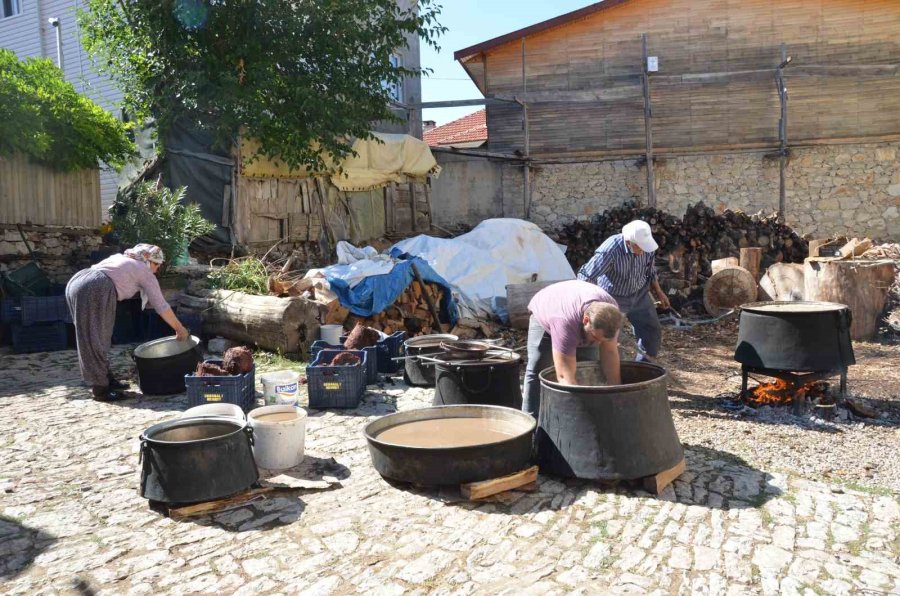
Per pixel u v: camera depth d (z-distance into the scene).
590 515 3.72
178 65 11.16
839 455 4.72
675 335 9.82
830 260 9.42
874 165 16.05
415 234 15.06
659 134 16.55
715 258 11.95
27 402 6.19
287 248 12.19
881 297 9.16
